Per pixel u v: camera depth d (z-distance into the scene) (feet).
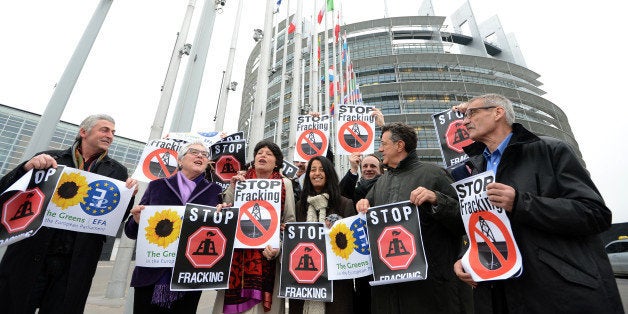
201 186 9.52
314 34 38.70
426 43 191.62
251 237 8.68
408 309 7.22
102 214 8.33
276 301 8.79
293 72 30.40
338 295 8.32
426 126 155.22
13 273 7.27
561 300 4.75
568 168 5.46
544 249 5.14
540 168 5.77
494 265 5.57
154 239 8.18
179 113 19.54
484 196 6.13
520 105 182.29
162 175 12.80
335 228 8.79
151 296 7.84
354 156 11.84
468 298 7.59
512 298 5.37
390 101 169.68
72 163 8.82
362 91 171.73
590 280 4.70
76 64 13.75
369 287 9.38
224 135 14.39
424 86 168.96
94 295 23.66
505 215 5.64
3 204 7.04
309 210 9.75
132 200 9.36
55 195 7.86
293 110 29.25
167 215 8.46
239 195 9.36
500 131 6.79
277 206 9.11
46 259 7.80
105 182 8.63
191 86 20.30
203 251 8.09
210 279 7.88
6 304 7.07
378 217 8.05
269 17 26.09
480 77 186.80
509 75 198.59
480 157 7.29
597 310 4.49
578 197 5.10
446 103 166.91
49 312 7.47
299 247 8.84
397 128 9.31
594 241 5.09
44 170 7.55
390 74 179.32
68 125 104.47
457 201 7.52
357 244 8.38
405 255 7.38
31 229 6.86
